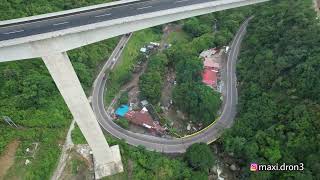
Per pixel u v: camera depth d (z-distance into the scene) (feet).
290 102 242.78
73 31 169.37
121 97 290.56
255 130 247.70
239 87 288.51
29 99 253.03
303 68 241.55
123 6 207.41
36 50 165.68
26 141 233.76
